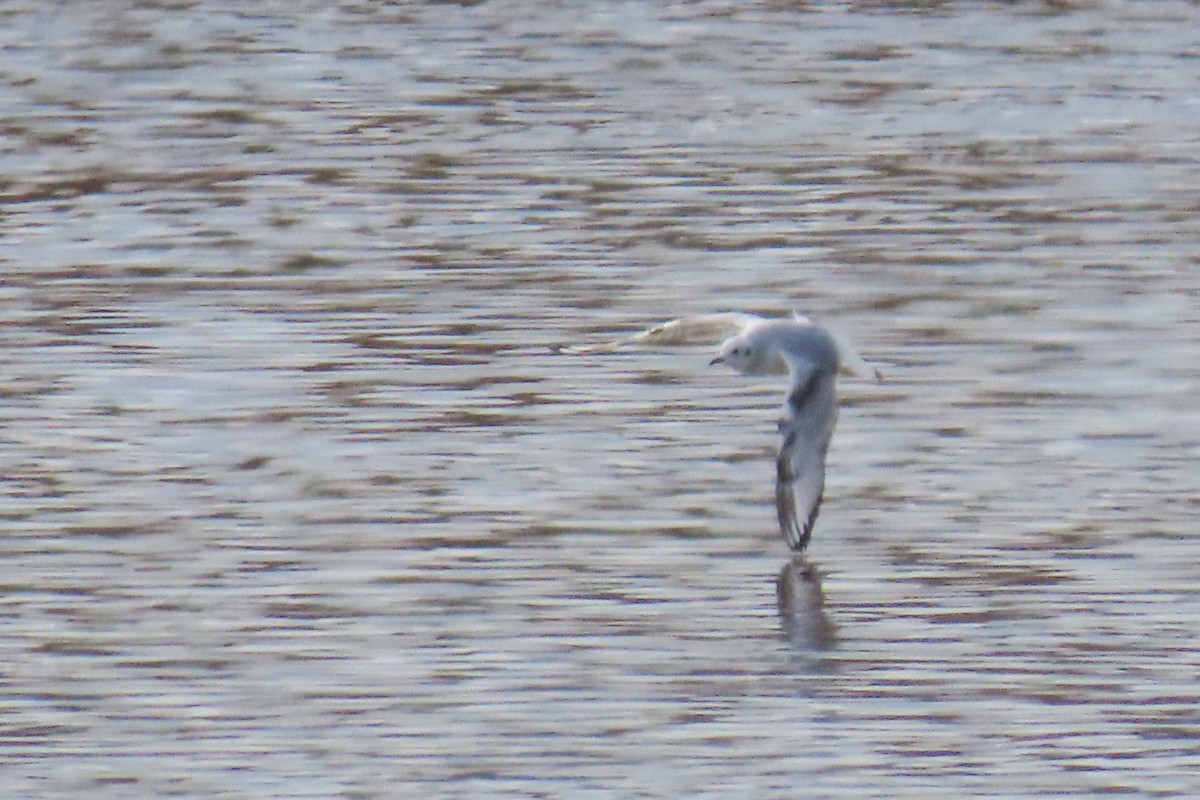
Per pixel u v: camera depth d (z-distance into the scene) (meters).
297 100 32.88
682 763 14.17
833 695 15.01
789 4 39.62
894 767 14.13
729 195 27.48
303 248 25.28
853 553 17.08
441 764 14.16
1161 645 15.60
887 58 35.44
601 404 20.00
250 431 19.41
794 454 13.41
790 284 23.75
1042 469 18.53
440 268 24.45
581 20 38.44
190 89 33.53
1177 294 23.14
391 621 15.99
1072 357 21.14
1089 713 14.76
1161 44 36.25
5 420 19.64
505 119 31.67
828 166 28.94
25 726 14.64
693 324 14.27
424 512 17.77
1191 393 20.12
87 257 24.91
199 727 14.62
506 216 26.56
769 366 13.72
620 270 24.36
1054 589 16.42
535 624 15.94
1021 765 14.13
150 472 18.55
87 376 20.75
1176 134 30.55
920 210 26.72
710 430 19.38
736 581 16.59
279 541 17.27
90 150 29.94
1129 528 17.41
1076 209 26.67
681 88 33.56
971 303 22.92
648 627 15.91
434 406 20.00
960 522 17.56
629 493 18.11
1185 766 14.12
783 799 13.77
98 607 16.19
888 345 21.61
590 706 14.87
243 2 39.75
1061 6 39.34
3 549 17.06
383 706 14.85
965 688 15.07
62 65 35.09
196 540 17.25
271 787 13.95
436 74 34.53
